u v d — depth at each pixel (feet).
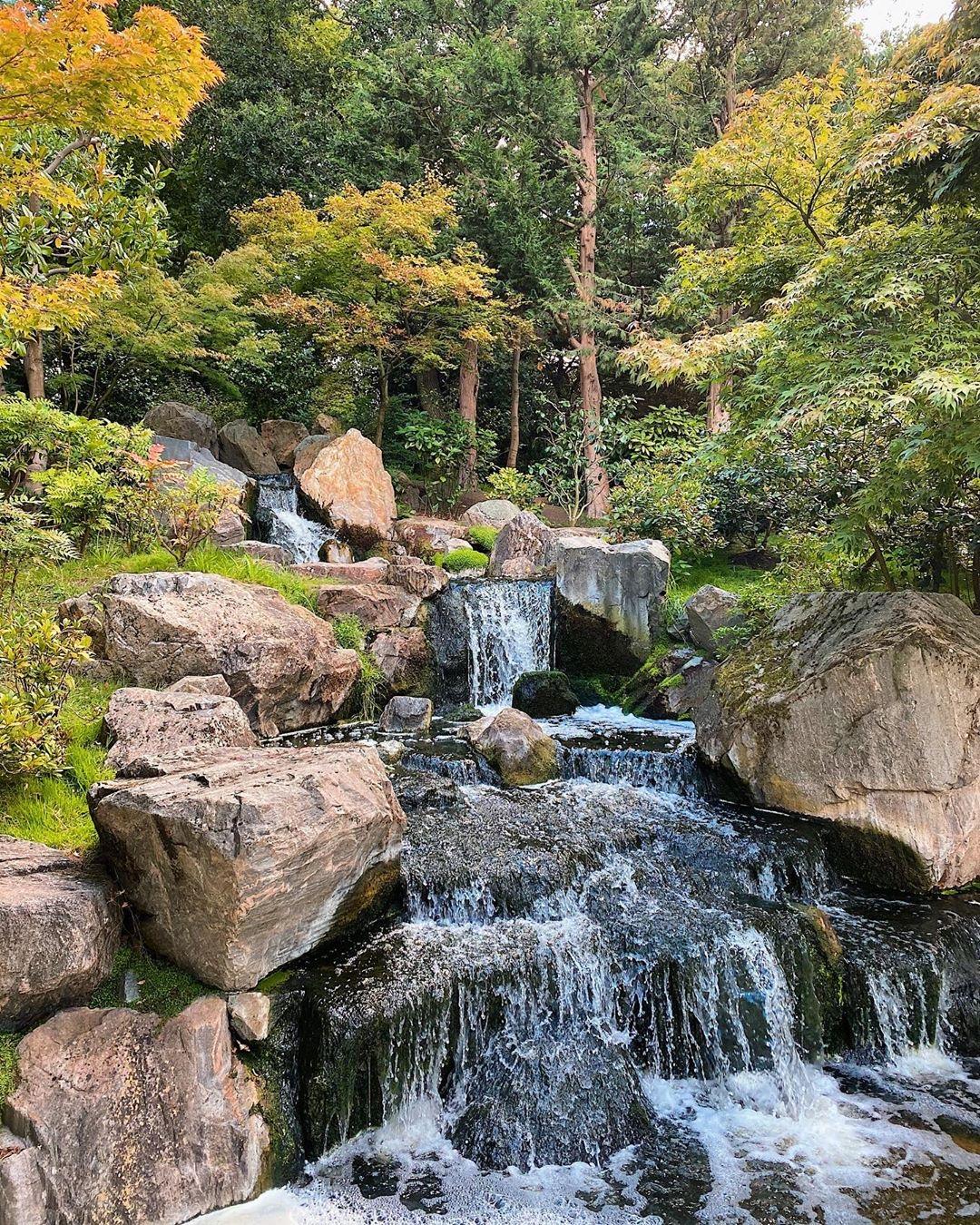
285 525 39.24
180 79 12.95
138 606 23.07
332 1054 12.21
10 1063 10.67
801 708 20.31
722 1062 14.90
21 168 15.97
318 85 63.21
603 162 59.41
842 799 19.57
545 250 56.44
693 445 45.78
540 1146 12.49
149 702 19.56
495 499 53.42
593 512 54.65
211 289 42.57
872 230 19.33
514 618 34.17
